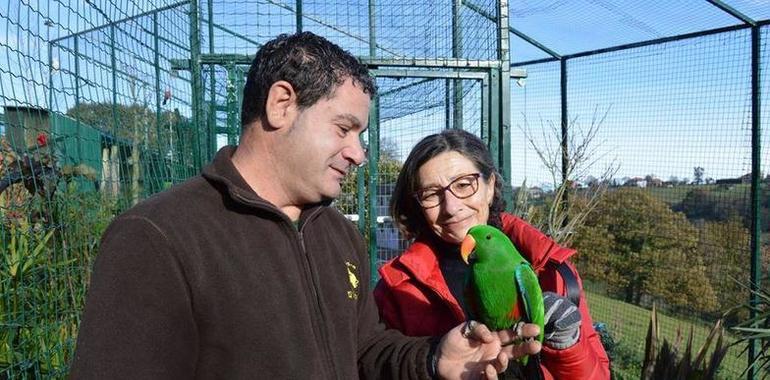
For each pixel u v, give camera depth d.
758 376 4.84
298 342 1.49
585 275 7.00
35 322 2.59
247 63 5.27
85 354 1.28
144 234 1.36
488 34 5.11
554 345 1.93
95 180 3.04
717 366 4.28
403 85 6.02
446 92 5.88
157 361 1.32
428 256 2.41
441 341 1.75
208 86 5.79
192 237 1.41
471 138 2.43
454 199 2.33
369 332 1.92
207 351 1.42
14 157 2.69
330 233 1.81
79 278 2.91
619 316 6.50
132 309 1.31
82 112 3.08
